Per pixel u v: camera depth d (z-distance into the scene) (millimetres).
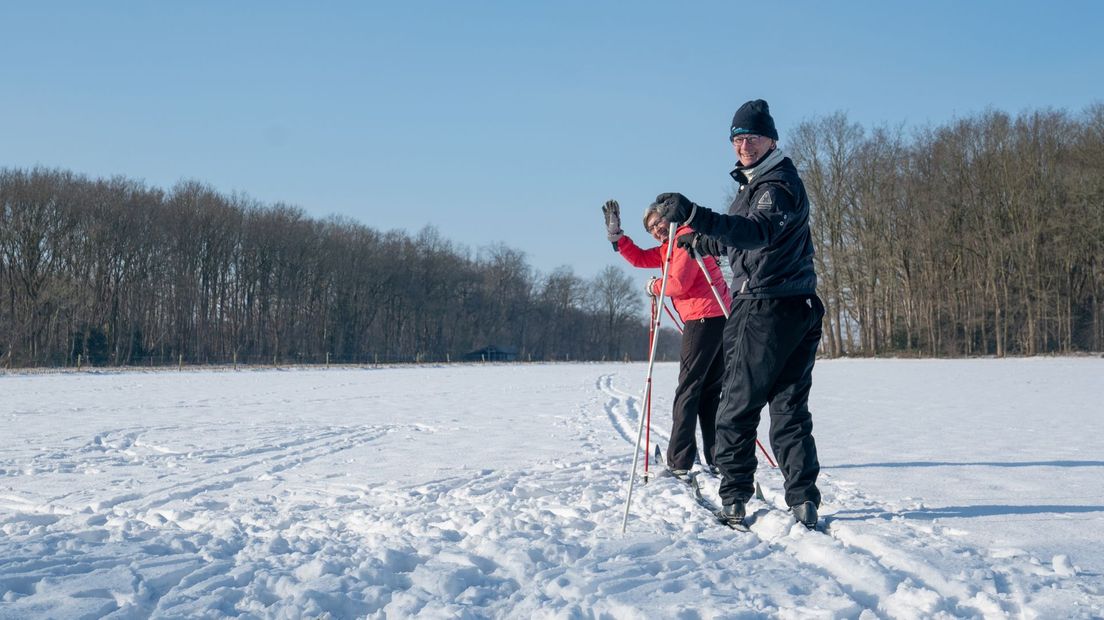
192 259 60031
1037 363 34438
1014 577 2877
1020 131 46312
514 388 17797
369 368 41094
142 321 57125
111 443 7688
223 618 2580
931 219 46281
